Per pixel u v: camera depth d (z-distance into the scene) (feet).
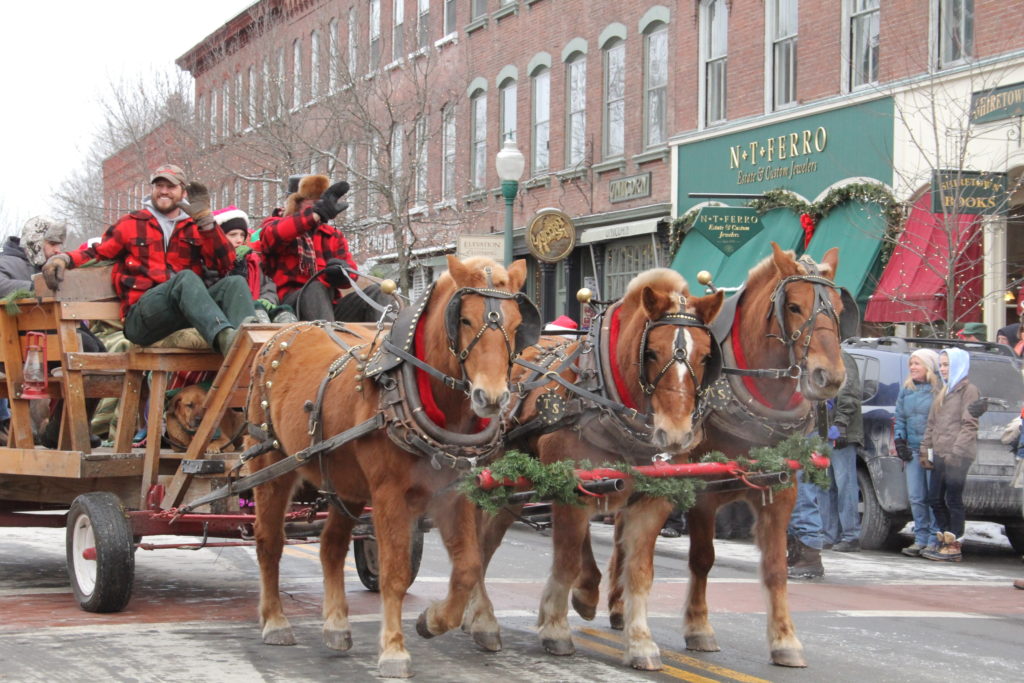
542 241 60.44
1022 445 38.60
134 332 29.27
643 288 23.20
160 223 30.48
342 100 86.53
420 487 22.94
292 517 29.86
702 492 24.70
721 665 24.22
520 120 94.99
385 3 99.91
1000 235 57.16
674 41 79.25
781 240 67.15
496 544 28.27
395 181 82.17
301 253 34.04
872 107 63.52
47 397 30.63
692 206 77.25
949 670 24.25
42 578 34.63
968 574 38.50
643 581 23.85
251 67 100.58
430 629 23.09
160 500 29.25
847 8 65.98
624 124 84.23
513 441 26.40
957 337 53.31
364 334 27.14
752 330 25.40
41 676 22.35
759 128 71.36
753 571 37.65
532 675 23.07
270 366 27.12
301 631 27.30
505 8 96.07
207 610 29.73
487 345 21.22
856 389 42.14
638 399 23.62
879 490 43.45
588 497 23.21
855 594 33.96
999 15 57.31
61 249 38.75
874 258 60.29
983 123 56.90
